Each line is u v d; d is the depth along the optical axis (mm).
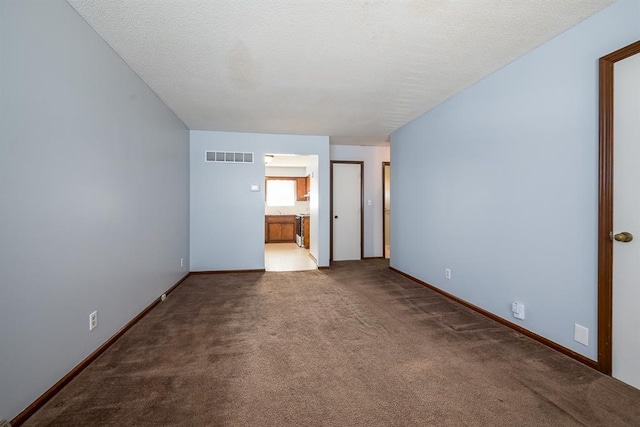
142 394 1644
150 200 3035
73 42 1820
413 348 2195
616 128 1742
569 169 2025
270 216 8984
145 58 2426
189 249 4664
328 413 1500
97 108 2082
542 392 1657
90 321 1995
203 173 4738
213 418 1458
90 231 1999
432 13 1853
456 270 3264
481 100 2846
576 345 1999
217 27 2004
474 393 1658
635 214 1668
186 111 3764
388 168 6375
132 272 2623
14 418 1391
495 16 1879
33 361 1511
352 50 2303
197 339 2348
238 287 3918
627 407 1527
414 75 2754
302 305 3184
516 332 2455
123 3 1765
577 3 1757
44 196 1592
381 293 3625
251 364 1973
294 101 3424
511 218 2510
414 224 4172
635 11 1662
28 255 1483
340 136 5199
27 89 1477
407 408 1538
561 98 2074
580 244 1961
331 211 5934
